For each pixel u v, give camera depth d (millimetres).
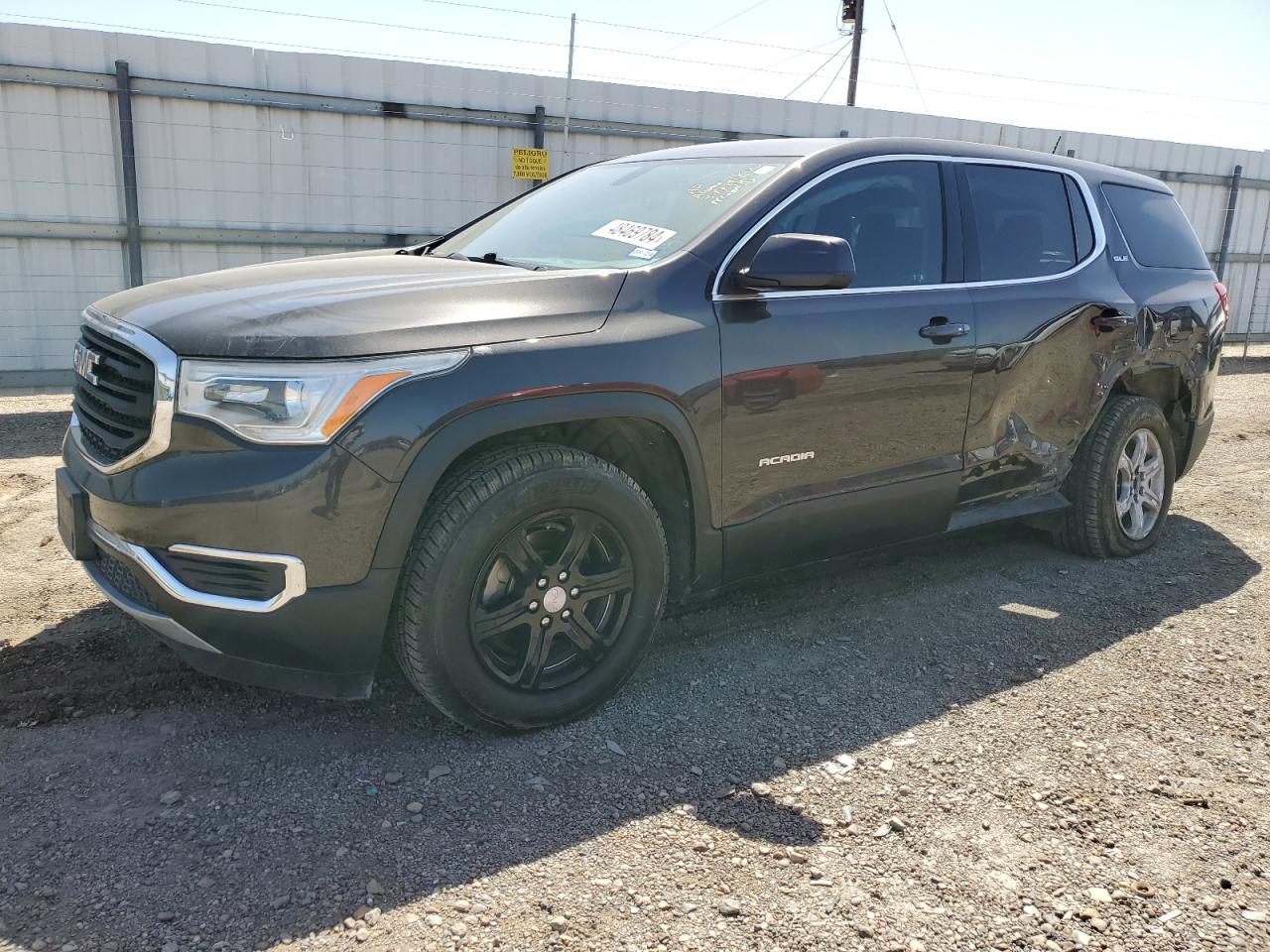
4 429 7316
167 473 2510
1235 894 2285
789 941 2086
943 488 3770
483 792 2609
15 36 7613
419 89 9156
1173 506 5742
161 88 8148
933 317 3588
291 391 2438
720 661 3459
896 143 3770
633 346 2844
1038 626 3850
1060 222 4352
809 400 3250
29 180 7871
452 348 2588
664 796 2619
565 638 2965
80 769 2658
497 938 2066
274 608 2496
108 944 2018
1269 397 10484
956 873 2332
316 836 2400
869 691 3260
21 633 3477
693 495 3053
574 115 9969
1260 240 15094
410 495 2529
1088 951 2086
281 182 8781
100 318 2975
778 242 3029
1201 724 3094
